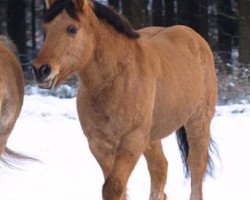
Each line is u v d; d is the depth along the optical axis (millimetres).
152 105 9000
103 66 8594
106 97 8609
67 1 8188
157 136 9617
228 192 11031
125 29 8789
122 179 8422
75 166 13156
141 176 12336
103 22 8602
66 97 23812
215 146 11047
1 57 10297
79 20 8180
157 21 34438
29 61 34625
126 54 8742
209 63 10891
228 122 17578
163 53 9781
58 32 8086
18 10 35688
